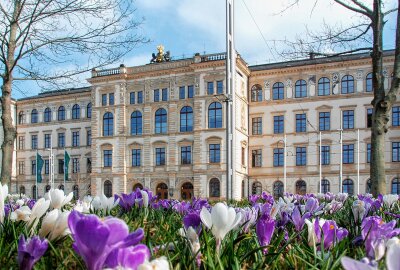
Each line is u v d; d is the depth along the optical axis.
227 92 12.52
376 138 9.43
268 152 46.38
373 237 1.42
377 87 9.61
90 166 54.00
